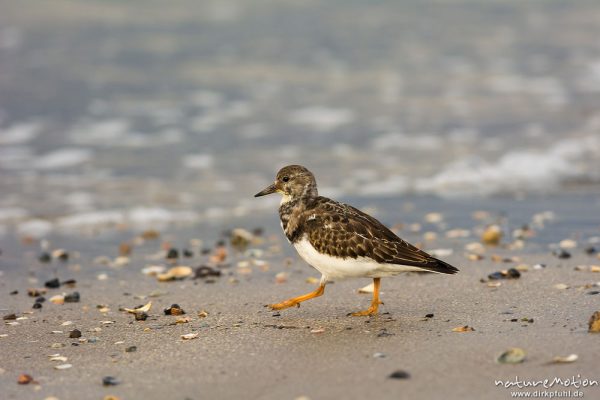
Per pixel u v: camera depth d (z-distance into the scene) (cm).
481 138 1948
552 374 678
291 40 2884
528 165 1750
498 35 3016
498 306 915
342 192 1602
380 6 3412
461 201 1541
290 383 683
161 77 2453
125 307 991
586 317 843
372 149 1880
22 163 1775
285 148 1889
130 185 1656
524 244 1241
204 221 1464
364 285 1052
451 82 2453
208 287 1077
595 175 1691
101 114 2125
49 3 3194
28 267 1206
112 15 3114
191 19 3106
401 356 739
